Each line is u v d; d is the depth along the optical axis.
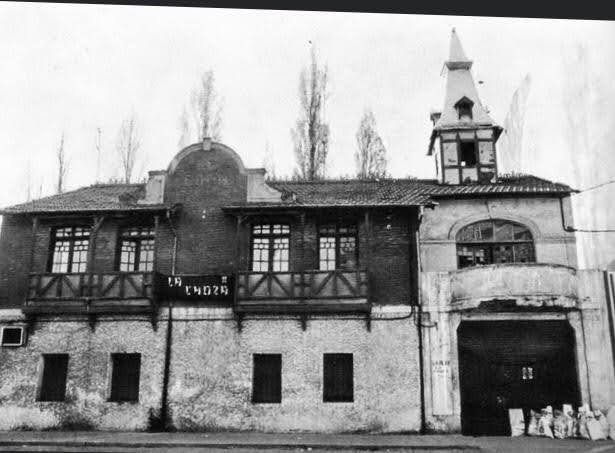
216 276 17.70
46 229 18.97
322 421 16.61
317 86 29.16
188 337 17.62
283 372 17.06
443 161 21.41
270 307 17.05
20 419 17.47
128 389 17.72
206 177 19.00
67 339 17.94
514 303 16.17
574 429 15.75
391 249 17.75
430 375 16.66
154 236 18.56
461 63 23.16
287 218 18.28
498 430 16.67
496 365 17.31
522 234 19.28
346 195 18.91
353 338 17.09
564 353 17.12
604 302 16.73
